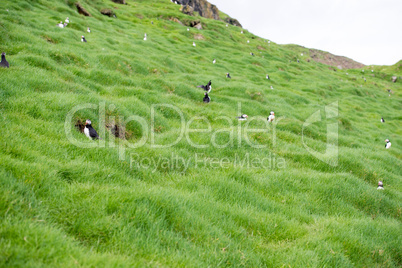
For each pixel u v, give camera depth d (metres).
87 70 17.64
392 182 12.05
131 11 72.88
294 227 6.10
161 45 47.31
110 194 4.99
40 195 4.62
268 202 7.05
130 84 18.06
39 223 3.77
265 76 47.44
